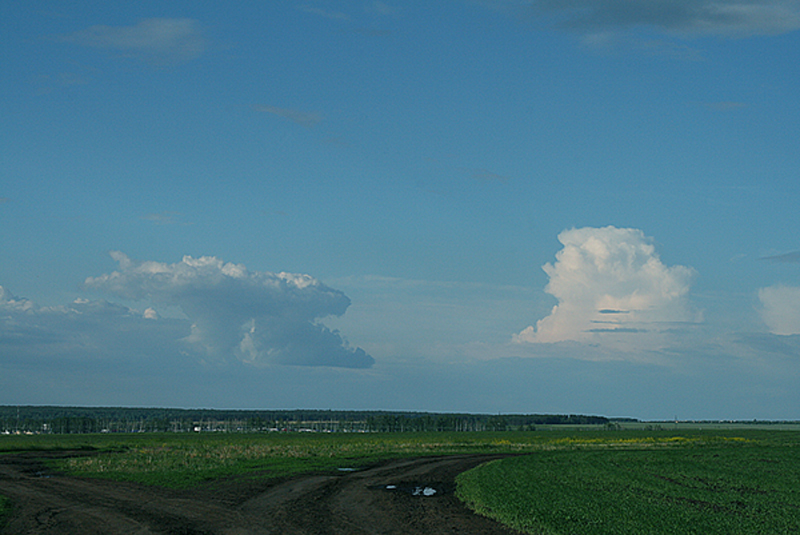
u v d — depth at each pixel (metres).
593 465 59.97
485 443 121.69
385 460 66.81
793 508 34.56
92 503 33.12
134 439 153.12
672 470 56.00
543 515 29.11
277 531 25.45
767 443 124.06
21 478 46.66
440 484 43.16
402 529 25.97
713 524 28.56
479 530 25.86
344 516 29.14
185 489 39.44
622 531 26.02
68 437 173.75
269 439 154.25
